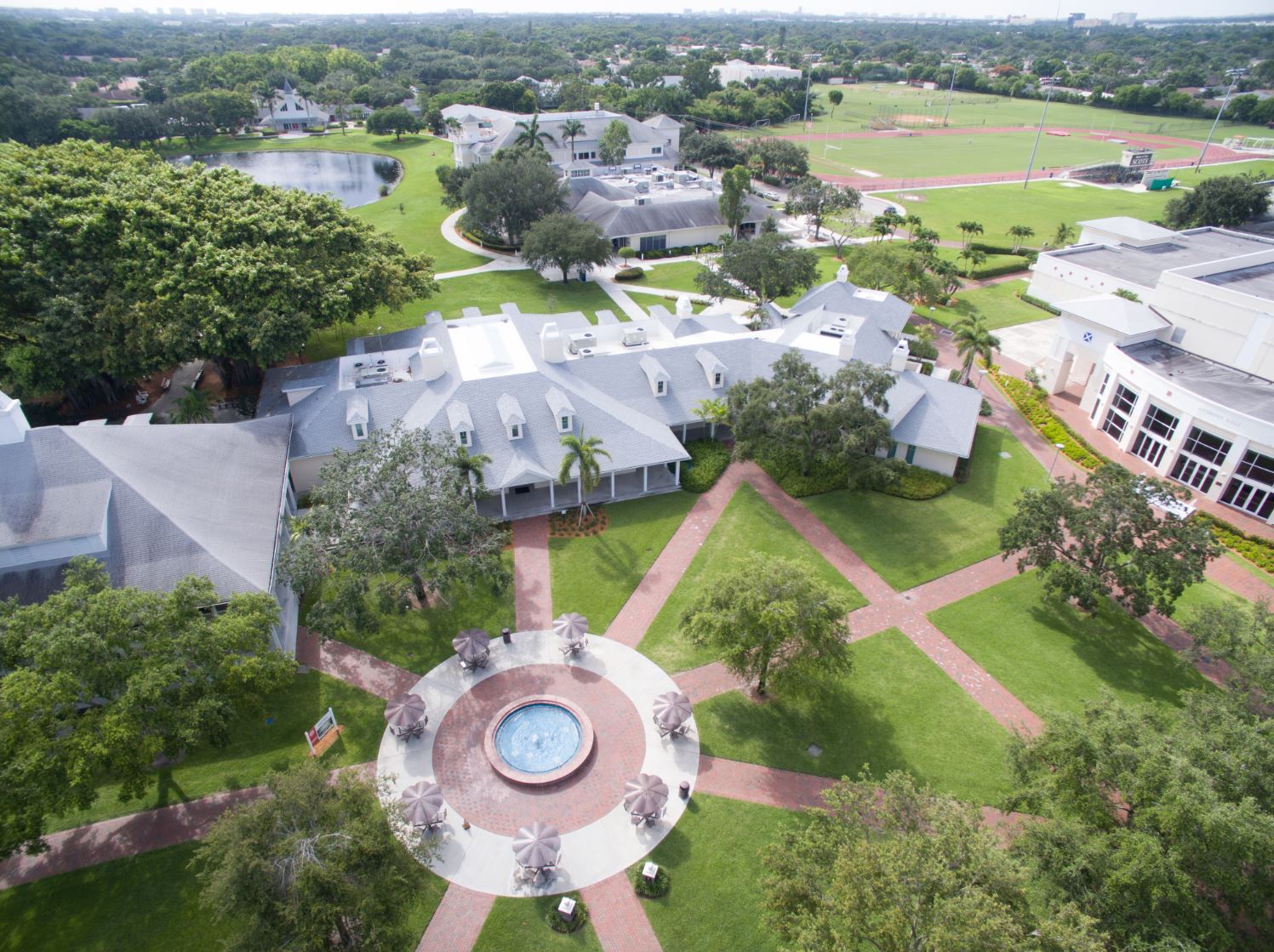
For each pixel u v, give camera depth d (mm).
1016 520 44500
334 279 63625
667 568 48312
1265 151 187000
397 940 25062
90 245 57594
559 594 46125
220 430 48969
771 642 34969
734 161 151125
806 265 83625
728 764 35844
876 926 22016
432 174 155625
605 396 57969
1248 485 53531
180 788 34219
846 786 27781
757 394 53406
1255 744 26719
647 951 28359
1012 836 28938
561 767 35219
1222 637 34594
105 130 168625
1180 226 120500
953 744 37031
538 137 144625
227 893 22781
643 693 39562
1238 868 24641
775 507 54719
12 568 37062
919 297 91875
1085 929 21266
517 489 55656
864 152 189500
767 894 25547
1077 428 67000
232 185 65750
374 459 42562
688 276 102938
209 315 55250
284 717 37781
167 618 31188
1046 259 93812
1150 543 41250
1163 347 68000
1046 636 43906
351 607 38062
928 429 58188
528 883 30641
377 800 27594
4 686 27188
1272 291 69750
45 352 54344
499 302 91688
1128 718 28641
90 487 39000
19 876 30562
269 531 43562
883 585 47469
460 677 40312
